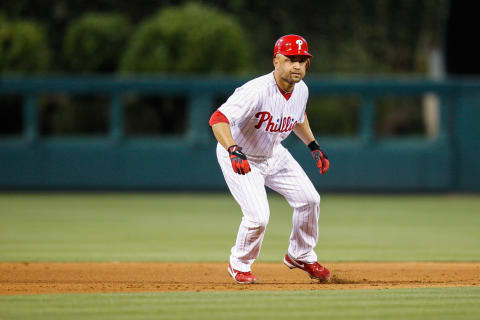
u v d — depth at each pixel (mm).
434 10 74188
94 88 56125
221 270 23875
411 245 31312
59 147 57031
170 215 43219
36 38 63312
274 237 34062
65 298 17719
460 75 74875
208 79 56406
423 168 57125
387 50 78312
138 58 61312
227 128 18625
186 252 28766
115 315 15758
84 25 68438
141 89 56312
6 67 62000
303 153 56969
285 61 18688
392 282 21234
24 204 48812
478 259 26828
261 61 74688
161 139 57625
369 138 57062
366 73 75375
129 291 18906
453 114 57000
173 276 22641
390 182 57281
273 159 20188
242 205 19625
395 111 77375
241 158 18234
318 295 18219
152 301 17312
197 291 18859
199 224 39062
